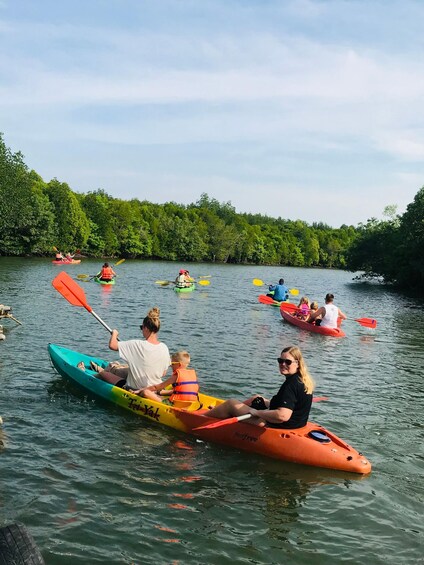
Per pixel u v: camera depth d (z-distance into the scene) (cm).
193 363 912
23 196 4303
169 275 3306
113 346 668
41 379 742
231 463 520
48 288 1941
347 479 495
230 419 541
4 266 3128
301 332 1338
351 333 1397
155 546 371
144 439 564
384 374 930
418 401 766
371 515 431
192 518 411
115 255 5991
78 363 754
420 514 438
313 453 517
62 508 411
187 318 1456
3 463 478
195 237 6769
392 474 511
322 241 9731
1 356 851
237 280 3484
